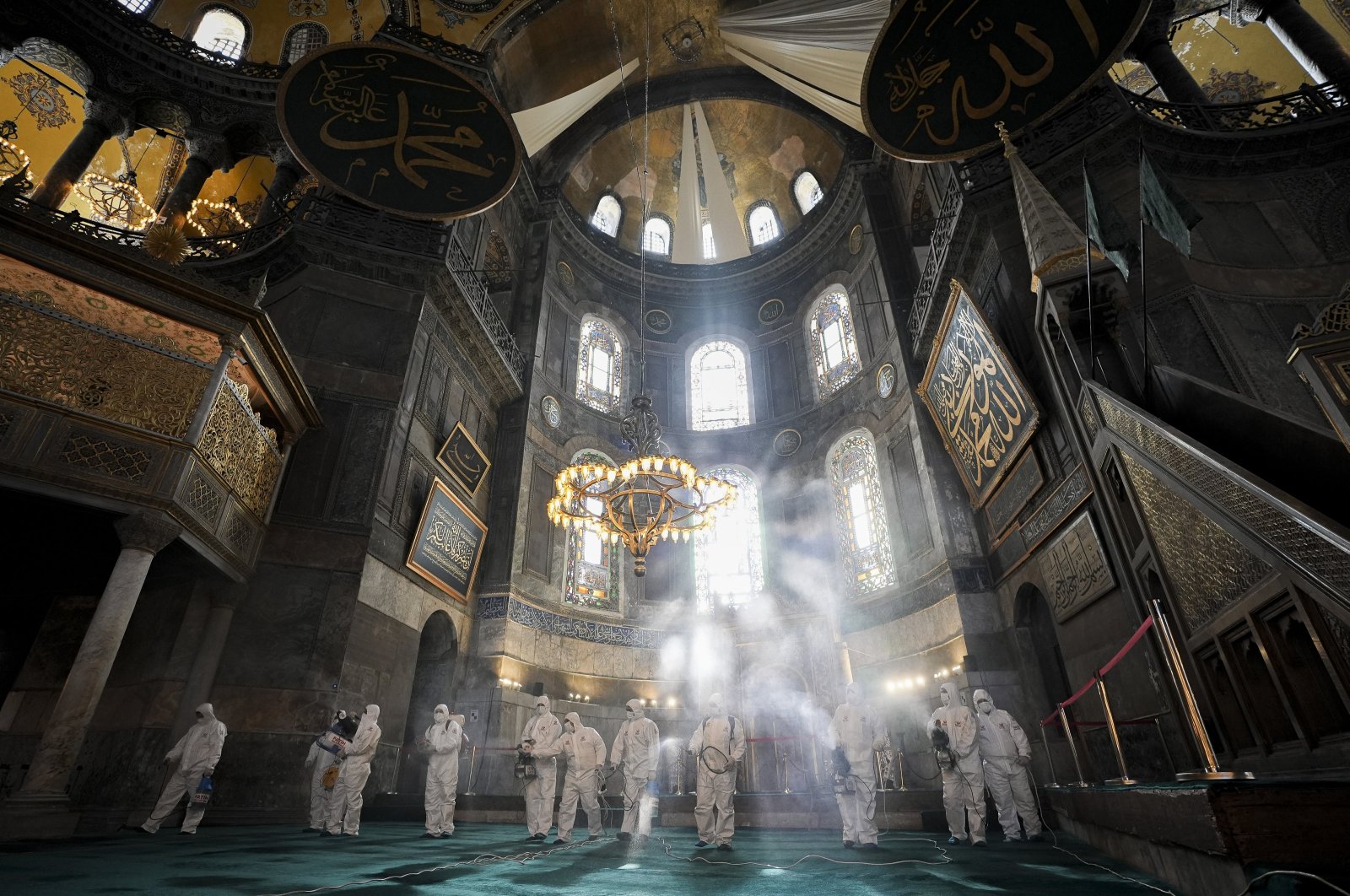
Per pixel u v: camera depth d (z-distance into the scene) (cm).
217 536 865
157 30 1453
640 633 1562
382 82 1351
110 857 489
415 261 1293
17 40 1309
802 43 1722
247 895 337
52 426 714
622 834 676
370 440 1145
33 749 938
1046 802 752
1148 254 940
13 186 840
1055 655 1102
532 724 728
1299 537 362
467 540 1338
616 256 2034
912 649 1325
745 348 1998
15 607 1033
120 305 786
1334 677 379
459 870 454
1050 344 805
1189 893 303
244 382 934
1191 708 382
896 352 1539
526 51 1869
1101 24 1067
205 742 739
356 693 1003
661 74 2127
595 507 1669
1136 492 646
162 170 1780
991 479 1177
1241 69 1708
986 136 1171
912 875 432
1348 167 1002
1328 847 215
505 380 1547
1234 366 829
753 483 1775
